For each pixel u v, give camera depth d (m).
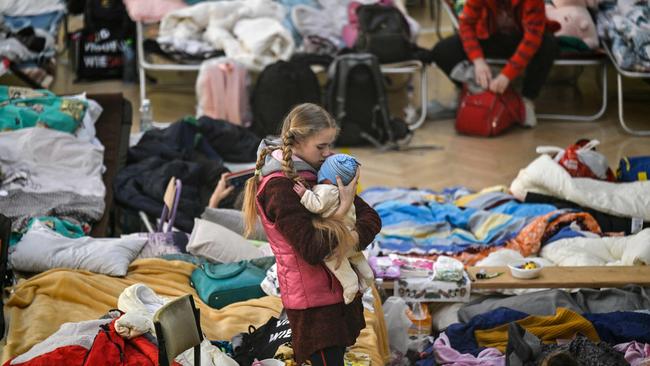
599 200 9.36
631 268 7.97
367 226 4.98
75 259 7.38
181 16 14.14
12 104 10.09
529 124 13.72
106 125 10.91
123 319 5.60
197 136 11.24
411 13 19.39
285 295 5.03
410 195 10.26
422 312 7.51
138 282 7.33
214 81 12.89
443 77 16.45
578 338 6.36
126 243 7.77
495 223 9.32
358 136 13.01
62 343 5.75
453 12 15.23
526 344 6.15
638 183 9.58
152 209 9.45
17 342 6.11
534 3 13.13
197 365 4.96
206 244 7.81
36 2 13.67
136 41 15.26
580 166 9.93
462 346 7.09
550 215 8.96
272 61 13.61
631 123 13.88
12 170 9.01
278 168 4.92
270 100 12.88
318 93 13.13
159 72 15.92
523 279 7.71
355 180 4.86
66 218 8.77
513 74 13.29
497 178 11.80
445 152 12.84
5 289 7.12
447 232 9.39
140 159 10.59
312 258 4.76
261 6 14.48
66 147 9.56
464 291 7.56
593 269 7.96
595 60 13.80
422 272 7.64
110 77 15.55
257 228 8.57
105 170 9.95
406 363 7.16
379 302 7.18
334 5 15.01
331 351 5.00
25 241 7.56
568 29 13.84
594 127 13.78
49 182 9.05
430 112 14.61
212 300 7.18
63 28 17.47
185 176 10.05
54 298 6.80
